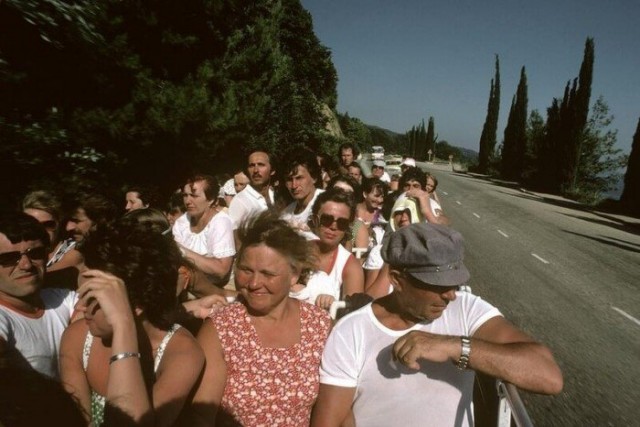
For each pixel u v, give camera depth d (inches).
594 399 175.9
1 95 203.9
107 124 248.7
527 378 51.9
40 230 77.3
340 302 92.9
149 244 61.1
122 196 256.2
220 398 65.6
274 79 412.5
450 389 61.0
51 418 53.4
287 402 66.7
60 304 84.8
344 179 178.7
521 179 1653.5
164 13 317.4
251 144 381.4
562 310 290.0
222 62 361.7
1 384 50.8
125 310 57.2
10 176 205.0
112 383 54.6
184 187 137.3
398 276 59.7
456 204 946.7
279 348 67.6
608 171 1397.6
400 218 156.5
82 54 231.1
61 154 222.1
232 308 69.4
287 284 66.7
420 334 56.0
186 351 62.6
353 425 64.4
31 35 201.6
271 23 441.4
